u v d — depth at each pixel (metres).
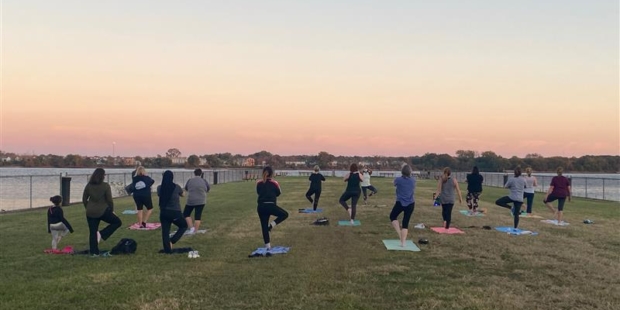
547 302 7.27
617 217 19.09
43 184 52.47
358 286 8.02
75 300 7.14
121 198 28.52
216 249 11.30
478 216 18.47
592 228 15.54
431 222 16.45
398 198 11.79
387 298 7.38
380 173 90.56
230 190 36.69
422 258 10.39
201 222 16.28
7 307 6.77
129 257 10.29
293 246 11.78
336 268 9.38
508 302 7.22
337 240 12.69
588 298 7.46
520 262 10.01
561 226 15.88
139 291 7.62
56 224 10.84
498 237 13.29
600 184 73.69
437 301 7.22
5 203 27.20
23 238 12.73
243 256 10.50
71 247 11.31
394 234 13.71
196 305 6.98
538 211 21.05
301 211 19.84
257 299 7.29
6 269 9.05
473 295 7.55
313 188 19.92
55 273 8.75
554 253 10.99
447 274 8.97
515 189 14.91
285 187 40.50
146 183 14.88
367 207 22.00
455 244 12.11
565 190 16.66
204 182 14.03
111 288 7.77
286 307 6.93
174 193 10.84
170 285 8.00
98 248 11.04
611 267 9.63
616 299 7.47
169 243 10.79
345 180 16.23
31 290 7.62
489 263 9.91
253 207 22.05
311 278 8.55
